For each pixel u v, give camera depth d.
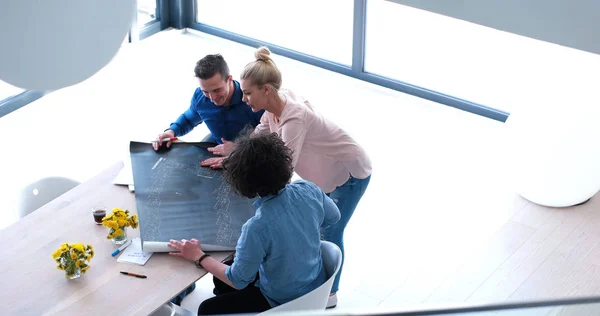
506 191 4.74
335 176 3.33
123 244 2.85
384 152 5.15
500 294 3.85
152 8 6.70
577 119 4.23
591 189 4.45
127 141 5.21
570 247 4.22
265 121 3.44
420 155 5.12
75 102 5.68
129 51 6.39
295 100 3.25
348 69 6.05
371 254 4.17
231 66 6.17
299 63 6.24
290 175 2.52
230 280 2.61
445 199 4.66
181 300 3.68
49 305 2.53
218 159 3.34
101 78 6.02
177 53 6.43
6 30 0.90
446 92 5.69
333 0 6.42
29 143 5.12
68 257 2.63
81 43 0.97
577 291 3.86
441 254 4.16
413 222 4.45
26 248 2.83
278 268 2.60
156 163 3.33
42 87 0.96
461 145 5.23
